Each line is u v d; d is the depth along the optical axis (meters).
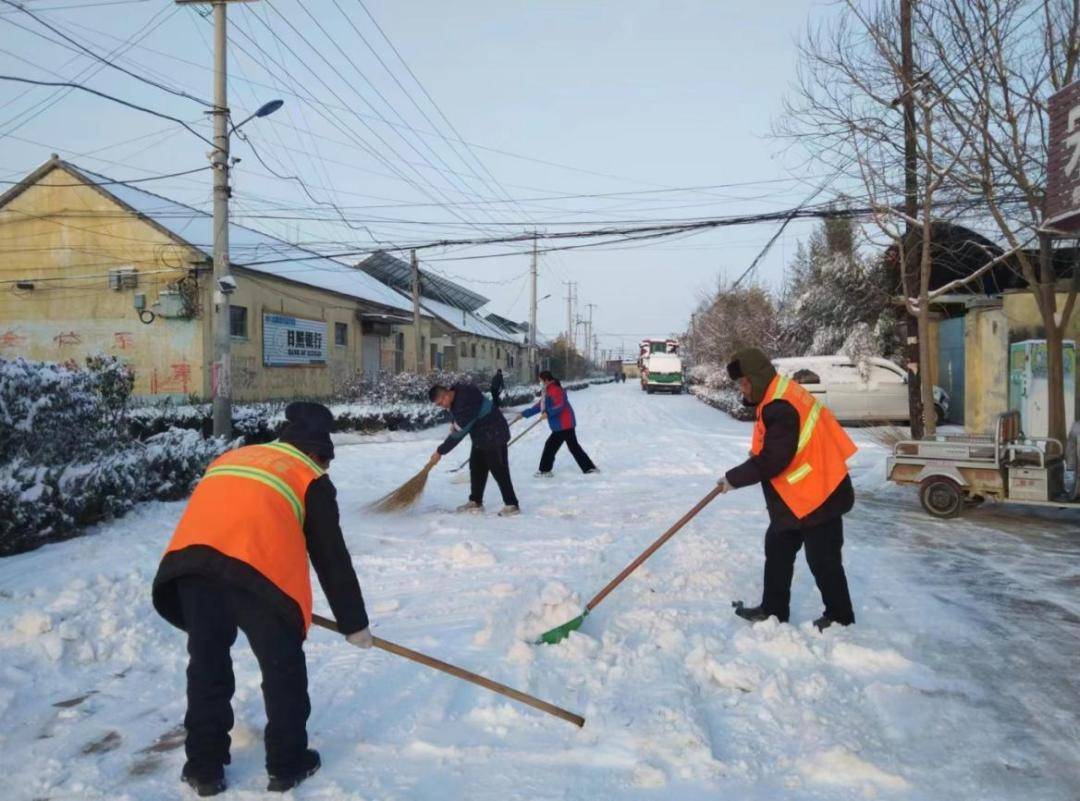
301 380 24.72
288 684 2.88
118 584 5.14
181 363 20.42
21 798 2.84
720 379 31.47
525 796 2.82
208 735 2.86
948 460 8.15
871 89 10.49
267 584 2.83
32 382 6.86
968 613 4.96
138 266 20.53
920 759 3.11
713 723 3.40
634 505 8.74
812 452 4.41
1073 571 6.03
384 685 3.80
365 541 6.82
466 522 7.71
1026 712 3.54
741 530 7.32
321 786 2.89
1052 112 7.87
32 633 4.25
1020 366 13.20
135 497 7.68
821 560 4.48
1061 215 7.65
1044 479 7.70
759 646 4.19
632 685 3.75
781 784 2.93
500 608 4.79
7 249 21.38
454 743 3.21
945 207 10.62
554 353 75.50
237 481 2.94
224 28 12.98
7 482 6.07
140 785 2.93
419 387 23.69
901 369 18.97
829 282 25.19
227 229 13.23
